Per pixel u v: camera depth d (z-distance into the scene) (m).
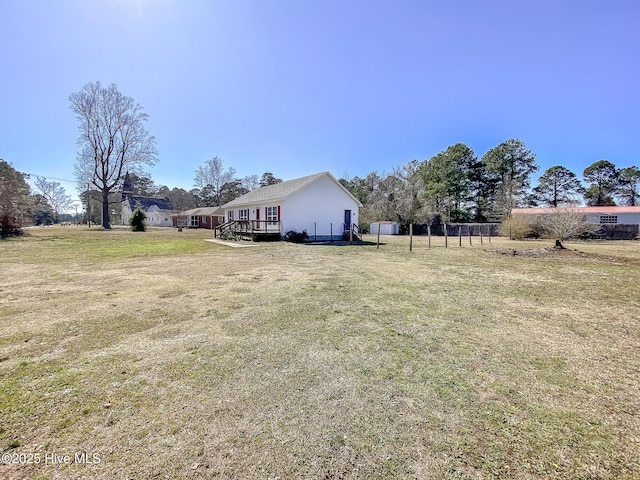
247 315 4.16
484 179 38.78
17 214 18.31
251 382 2.45
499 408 2.13
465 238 22.12
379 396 2.27
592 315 4.32
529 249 13.23
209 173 52.22
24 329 3.58
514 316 4.26
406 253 12.05
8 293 5.30
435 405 2.16
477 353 3.06
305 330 3.62
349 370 2.67
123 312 4.25
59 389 2.31
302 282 6.32
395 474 1.54
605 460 1.64
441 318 4.14
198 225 45.50
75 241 16.27
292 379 2.50
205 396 2.24
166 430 1.86
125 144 33.19
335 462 1.62
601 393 2.34
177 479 1.49
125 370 2.62
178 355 2.93
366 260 9.90
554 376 2.60
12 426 1.88
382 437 1.82
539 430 1.90
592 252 12.53
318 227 18.69
